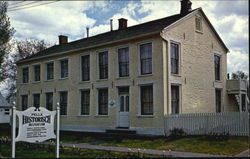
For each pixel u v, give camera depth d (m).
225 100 26.61
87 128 25.34
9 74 51.88
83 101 26.30
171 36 21.67
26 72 32.97
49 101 29.77
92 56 25.45
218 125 19.33
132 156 13.23
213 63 25.62
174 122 20.39
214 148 15.96
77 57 26.78
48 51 32.09
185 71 22.64
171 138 19.22
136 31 23.83
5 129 30.62
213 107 25.00
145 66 21.94
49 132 12.97
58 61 28.75
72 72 27.17
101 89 24.78
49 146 16.47
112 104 23.55
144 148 17.05
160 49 20.94
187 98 22.56
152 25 24.22
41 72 30.44
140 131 21.55
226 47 27.09
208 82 24.80
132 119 22.12
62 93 28.38
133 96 22.23
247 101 26.80
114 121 23.28
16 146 16.31
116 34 26.09
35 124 12.64
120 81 23.16
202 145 16.73
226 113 19.12
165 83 20.77
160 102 20.70
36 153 13.73
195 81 23.47
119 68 23.52
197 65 23.84
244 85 26.80
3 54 26.34
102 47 24.70
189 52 23.22
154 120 20.91
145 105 21.77
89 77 25.73
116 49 23.64
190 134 20.03
